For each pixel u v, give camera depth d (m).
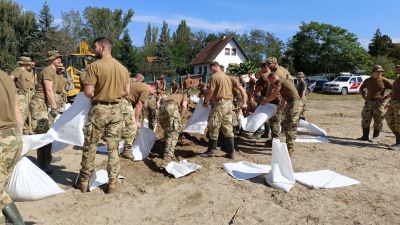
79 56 18.45
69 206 4.91
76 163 6.80
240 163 6.75
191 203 5.11
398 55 76.50
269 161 7.20
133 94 7.01
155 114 8.74
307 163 7.08
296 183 5.86
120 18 67.88
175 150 7.75
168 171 6.16
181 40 75.19
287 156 5.75
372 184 5.94
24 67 7.75
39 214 4.65
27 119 7.55
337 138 9.88
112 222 4.54
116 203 5.03
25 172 4.30
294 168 6.73
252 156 7.51
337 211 4.85
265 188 5.66
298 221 4.56
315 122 13.67
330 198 5.29
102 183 5.61
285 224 4.48
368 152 8.14
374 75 9.30
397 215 4.74
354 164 7.11
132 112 6.90
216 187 5.66
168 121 6.60
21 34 48.50
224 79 7.07
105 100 5.11
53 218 4.57
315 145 8.75
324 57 59.56
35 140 4.46
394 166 7.00
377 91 9.37
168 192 5.46
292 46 63.12
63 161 6.91
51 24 47.66
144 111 8.57
